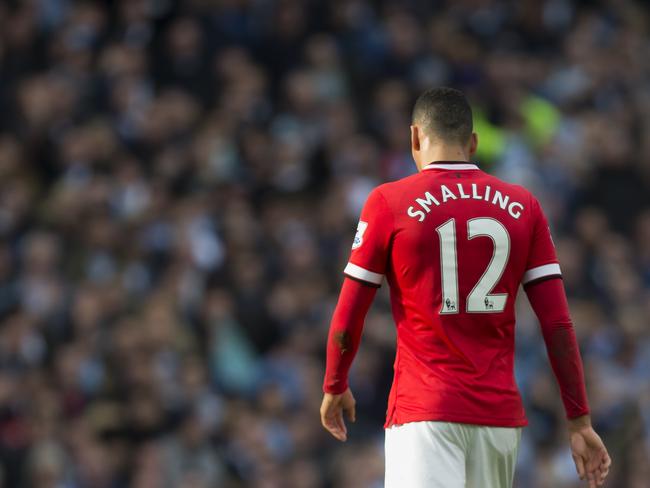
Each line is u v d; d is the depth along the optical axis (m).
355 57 54.06
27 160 49.84
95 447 38.56
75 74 51.97
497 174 50.06
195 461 38.97
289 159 49.03
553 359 16.25
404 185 16.36
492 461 16.16
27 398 39.78
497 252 16.08
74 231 46.38
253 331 43.34
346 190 47.19
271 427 40.03
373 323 42.00
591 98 56.59
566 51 58.38
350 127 50.28
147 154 49.53
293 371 41.81
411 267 16.06
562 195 50.88
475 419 15.84
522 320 43.41
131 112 50.59
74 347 40.91
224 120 50.41
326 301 44.31
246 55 53.47
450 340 15.96
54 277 44.12
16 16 53.25
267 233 46.44
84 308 42.31
